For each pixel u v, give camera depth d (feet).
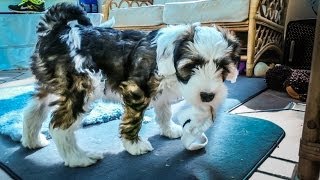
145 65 3.37
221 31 3.40
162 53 3.23
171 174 3.15
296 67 8.91
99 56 3.44
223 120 4.72
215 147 3.76
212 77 3.10
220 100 3.21
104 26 4.00
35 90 3.71
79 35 3.46
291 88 6.04
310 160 2.61
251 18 8.06
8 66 10.81
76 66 3.27
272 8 9.11
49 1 12.58
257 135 4.11
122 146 3.89
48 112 3.86
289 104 5.66
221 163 3.35
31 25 10.94
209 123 3.45
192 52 3.08
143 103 3.48
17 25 10.74
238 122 4.61
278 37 9.59
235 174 3.11
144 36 3.57
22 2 11.32
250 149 3.67
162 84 3.46
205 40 3.11
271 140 3.93
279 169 3.23
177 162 3.41
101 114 4.86
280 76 6.60
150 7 10.56
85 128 4.55
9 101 6.00
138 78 3.38
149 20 10.59
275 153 3.61
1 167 3.41
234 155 3.53
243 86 7.00
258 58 8.50
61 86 3.32
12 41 10.75
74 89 3.30
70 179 3.09
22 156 3.66
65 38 3.38
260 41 8.54
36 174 3.21
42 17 3.57
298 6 9.74
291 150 3.67
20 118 4.81
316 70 2.45
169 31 3.37
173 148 3.79
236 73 3.38
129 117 3.55
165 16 9.89
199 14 8.98
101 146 3.91
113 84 3.55
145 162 3.43
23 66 10.96
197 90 3.08
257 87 6.94
